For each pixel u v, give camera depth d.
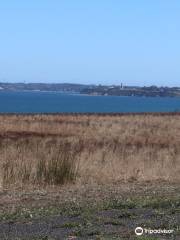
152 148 29.83
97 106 176.75
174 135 42.88
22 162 19.16
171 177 19.39
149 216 11.38
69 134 41.38
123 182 18.33
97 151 25.08
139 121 58.56
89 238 9.23
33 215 11.69
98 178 18.53
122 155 23.62
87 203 13.33
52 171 17.89
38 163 18.69
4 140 33.31
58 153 20.53
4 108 138.50
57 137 37.78
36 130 43.59
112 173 19.30
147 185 17.59
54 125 47.94
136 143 35.25
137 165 21.12
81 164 19.92
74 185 17.41
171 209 12.15
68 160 18.88
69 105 181.38
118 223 10.53
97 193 15.52
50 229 10.09
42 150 23.33
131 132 44.59
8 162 18.81
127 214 11.55
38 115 63.84
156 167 20.86
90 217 11.22
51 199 14.30
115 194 15.26
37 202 13.79
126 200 13.69
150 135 42.25
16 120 53.16
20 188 16.41
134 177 19.09
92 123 53.22
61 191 15.96
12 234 9.66
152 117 65.00
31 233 9.75
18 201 13.99
